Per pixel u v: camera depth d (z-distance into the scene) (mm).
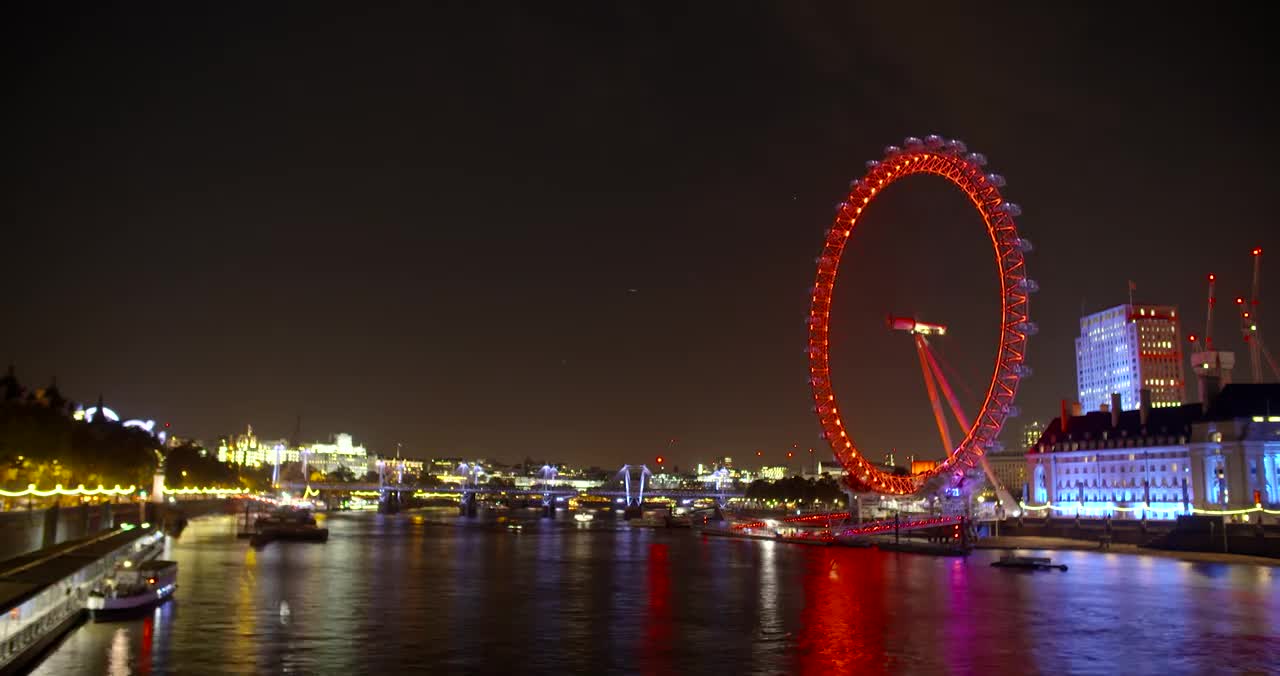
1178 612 122062
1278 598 135500
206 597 129750
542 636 104500
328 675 84438
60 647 93375
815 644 100562
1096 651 97000
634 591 146500
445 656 93125
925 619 117000
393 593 141000
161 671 84375
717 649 97688
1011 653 95875
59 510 146375
